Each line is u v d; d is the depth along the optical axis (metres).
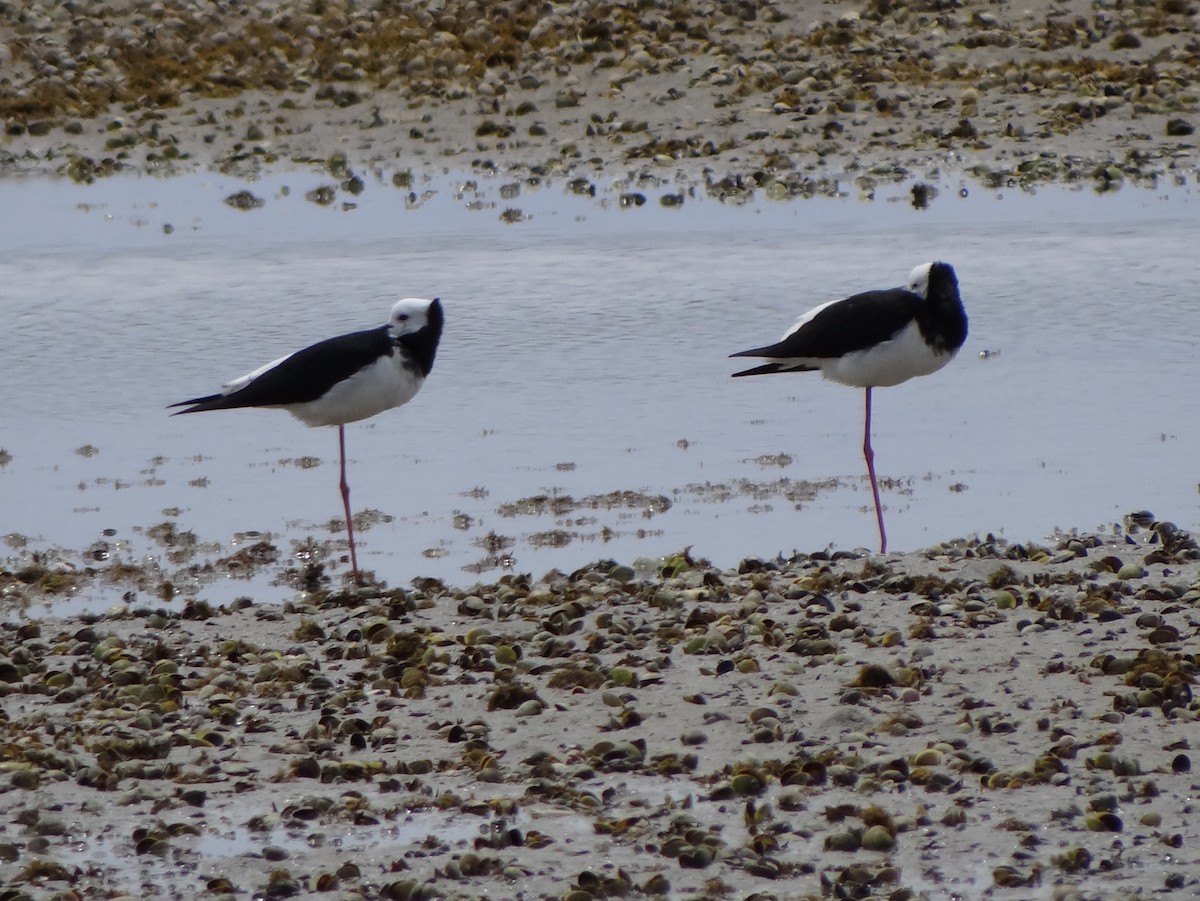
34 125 30.61
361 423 17.56
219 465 16.39
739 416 17.50
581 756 9.17
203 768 9.12
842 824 8.27
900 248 23.48
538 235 24.83
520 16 33.75
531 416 17.59
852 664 10.33
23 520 14.79
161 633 11.56
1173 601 11.27
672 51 31.88
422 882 7.71
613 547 13.84
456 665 10.66
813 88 30.33
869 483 15.40
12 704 10.16
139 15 35.09
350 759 9.21
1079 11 32.72
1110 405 17.41
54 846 8.20
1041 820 8.20
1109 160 27.55
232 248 24.52
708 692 9.98
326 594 12.34
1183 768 8.70
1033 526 14.02
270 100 31.55
